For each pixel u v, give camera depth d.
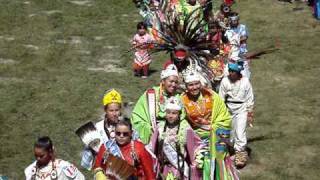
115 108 7.43
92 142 7.45
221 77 11.70
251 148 11.09
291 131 11.91
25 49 17.48
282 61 16.70
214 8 22.50
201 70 9.94
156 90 8.38
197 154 8.27
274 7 23.31
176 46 10.27
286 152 10.94
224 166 8.61
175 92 8.45
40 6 22.88
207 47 10.45
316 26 20.67
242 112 10.22
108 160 7.07
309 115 12.78
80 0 24.17
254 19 21.70
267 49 17.88
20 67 15.89
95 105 13.37
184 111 8.40
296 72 15.80
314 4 21.91
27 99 13.61
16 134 11.71
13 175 10.07
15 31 19.47
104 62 16.62
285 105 13.39
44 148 6.69
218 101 8.68
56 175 6.75
